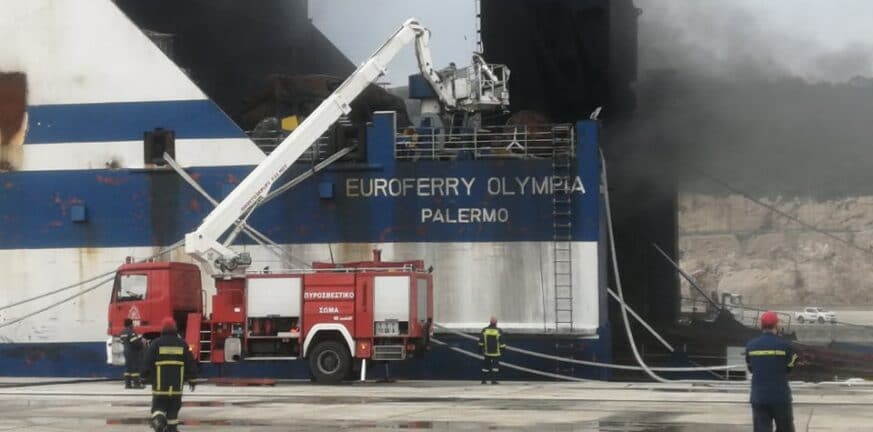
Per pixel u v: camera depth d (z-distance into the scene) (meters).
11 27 48.03
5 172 47.84
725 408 30.48
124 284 43.03
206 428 25.62
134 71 47.28
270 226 45.94
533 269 44.03
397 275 39.78
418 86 48.41
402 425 26.11
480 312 44.25
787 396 19.73
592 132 44.03
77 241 47.25
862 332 63.16
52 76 47.75
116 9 47.59
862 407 30.81
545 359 43.69
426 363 44.09
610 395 35.28
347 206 45.47
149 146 47.03
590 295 43.62
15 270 47.56
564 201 44.03
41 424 27.05
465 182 44.69
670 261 63.72
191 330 41.16
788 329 62.09
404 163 45.09
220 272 42.94
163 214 46.78
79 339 47.06
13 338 47.44
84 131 47.47
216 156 46.66
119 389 39.75
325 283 40.19
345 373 40.16
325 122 44.69
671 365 50.59
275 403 32.28
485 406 31.16
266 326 40.47
